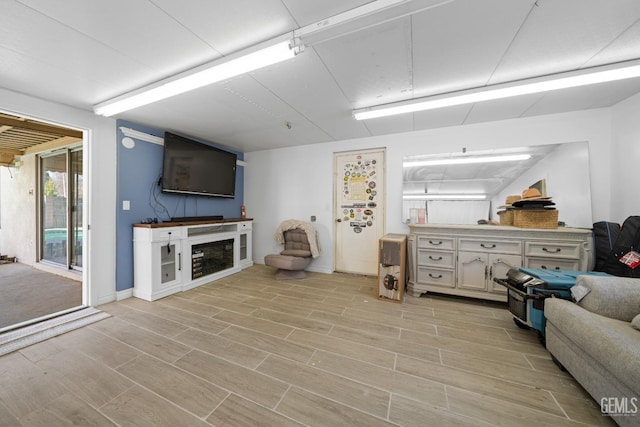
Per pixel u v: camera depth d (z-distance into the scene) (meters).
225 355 1.78
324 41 1.53
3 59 1.74
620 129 2.46
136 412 1.29
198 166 3.62
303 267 3.63
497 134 3.02
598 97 2.38
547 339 1.75
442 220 3.25
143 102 2.31
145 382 1.50
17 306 2.64
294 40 1.50
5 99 2.13
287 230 4.06
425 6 1.25
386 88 2.21
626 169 2.39
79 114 2.55
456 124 3.15
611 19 1.39
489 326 2.23
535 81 2.00
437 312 2.52
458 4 1.29
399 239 2.85
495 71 1.93
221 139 3.88
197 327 2.19
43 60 1.76
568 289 1.89
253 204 4.71
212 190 3.86
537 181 2.83
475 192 3.11
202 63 1.83
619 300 1.48
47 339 1.98
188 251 3.21
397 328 2.19
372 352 1.83
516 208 2.69
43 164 4.28
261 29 1.49
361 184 3.89
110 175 2.80
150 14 1.35
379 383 1.51
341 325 2.24
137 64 1.83
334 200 4.06
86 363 1.68
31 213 4.38
